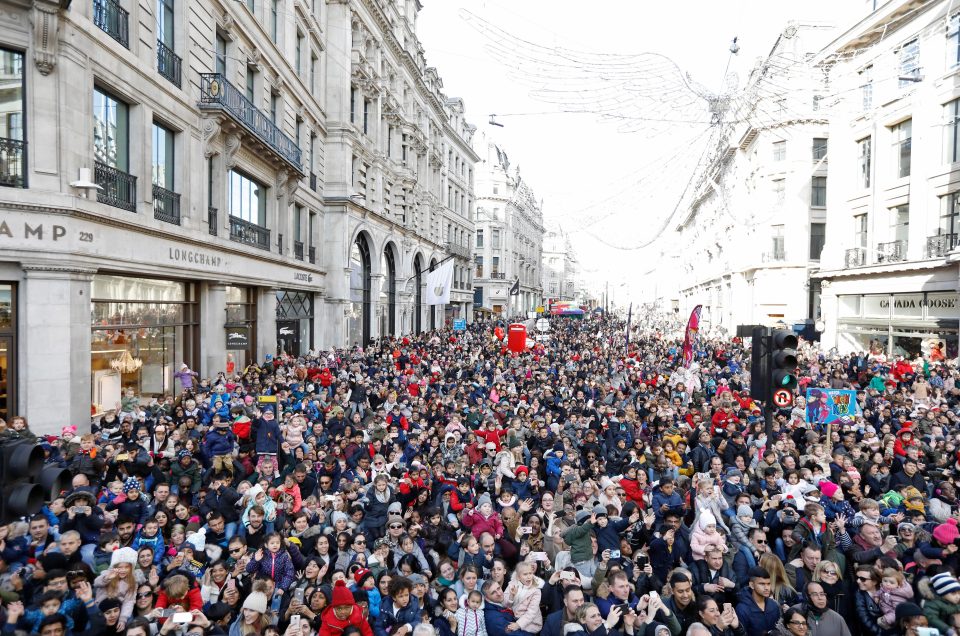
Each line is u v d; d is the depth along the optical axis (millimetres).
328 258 28688
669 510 7238
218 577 5855
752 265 36750
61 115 10617
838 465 9219
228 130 17109
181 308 15719
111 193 12211
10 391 10312
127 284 13242
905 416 12398
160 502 7234
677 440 10930
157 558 6344
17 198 10055
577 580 5598
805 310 35375
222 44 17844
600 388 17094
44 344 10445
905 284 23609
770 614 5500
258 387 14945
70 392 10758
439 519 7227
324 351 23312
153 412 11938
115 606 5082
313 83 27219
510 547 7191
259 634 5164
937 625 5121
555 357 25516
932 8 21938
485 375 20156
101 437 9594
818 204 35375
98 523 6422
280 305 23984
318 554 6383
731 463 10305
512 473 9359
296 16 23953
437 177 48688
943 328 21703
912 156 23203
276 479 8812
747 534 7035
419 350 26531
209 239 16156
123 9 12547
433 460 9680
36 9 10109
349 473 9023
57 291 10586
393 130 37969
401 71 38500
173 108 14539
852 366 19734
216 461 8773
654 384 17641
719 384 17938
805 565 6367
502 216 73125
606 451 11359
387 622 5727
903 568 6082
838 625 5266
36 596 4879
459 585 6379
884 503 8031
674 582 5570
